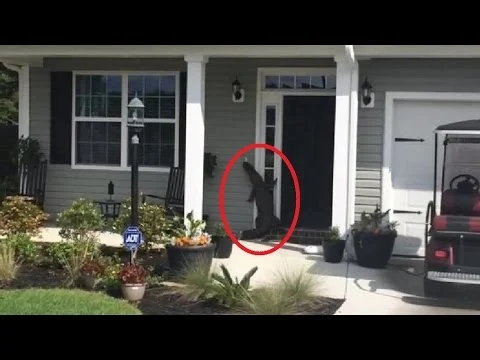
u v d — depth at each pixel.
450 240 7.75
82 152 12.86
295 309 7.17
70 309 6.75
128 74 12.54
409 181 10.63
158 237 9.46
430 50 9.52
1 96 23.39
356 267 9.59
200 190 10.00
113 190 12.62
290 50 9.63
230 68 11.94
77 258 8.35
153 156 12.48
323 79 11.76
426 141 10.55
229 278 7.43
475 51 9.44
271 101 11.93
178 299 7.52
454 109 10.49
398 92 10.55
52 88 12.88
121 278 7.52
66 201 12.88
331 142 11.76
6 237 9.71
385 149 10.62
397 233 10.19
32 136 13.02
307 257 10.18
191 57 9.93
